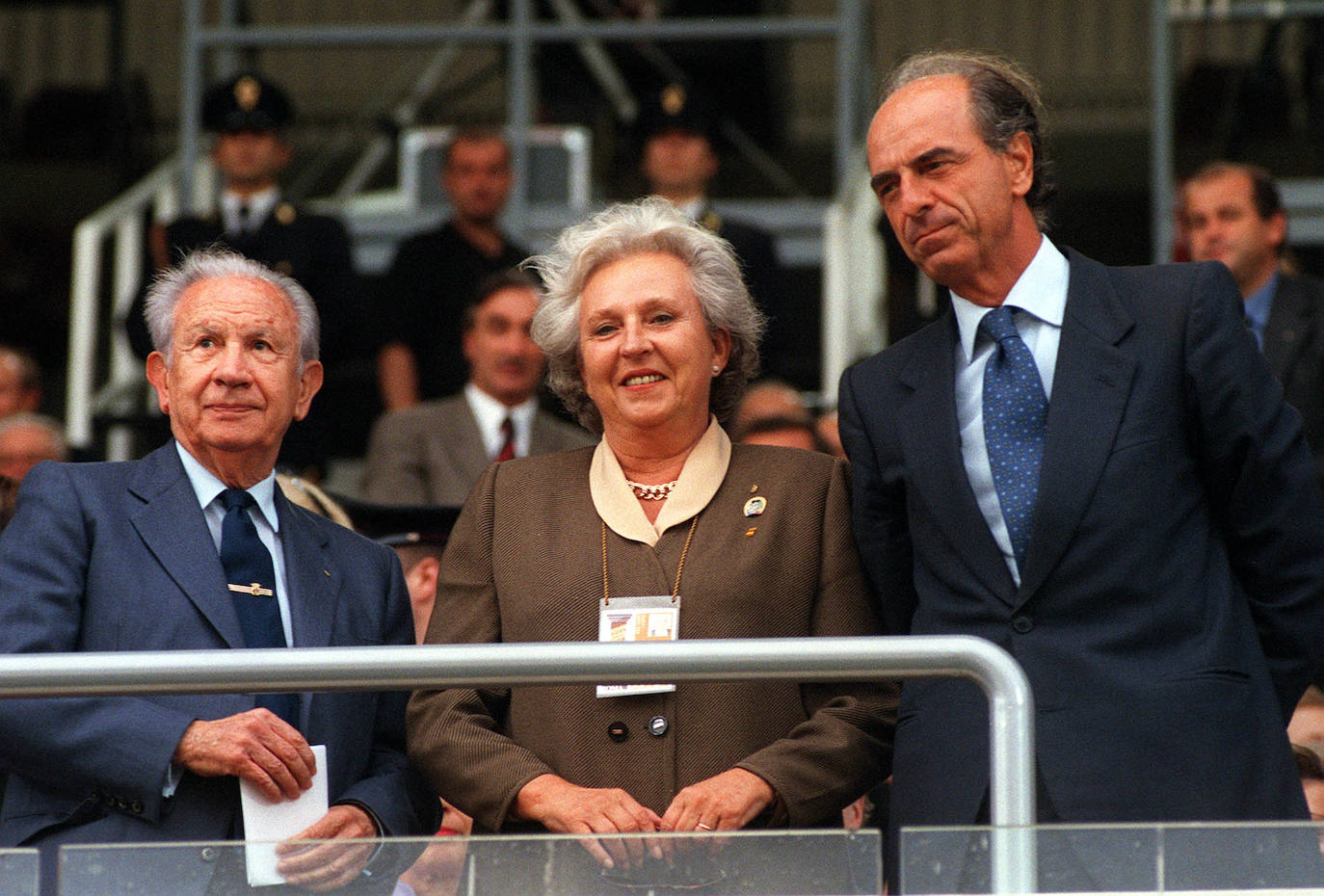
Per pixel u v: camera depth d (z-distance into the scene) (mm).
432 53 37250
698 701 13156
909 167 13188
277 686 11078
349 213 36906
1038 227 13750
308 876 10906
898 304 28547
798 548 13633
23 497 13547
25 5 48000
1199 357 12656
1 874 10844
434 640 13656
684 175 31094
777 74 36969
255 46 37250
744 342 14414
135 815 12719
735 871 11000
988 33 48781
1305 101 34844
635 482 14062
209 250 15102
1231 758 12070
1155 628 12312
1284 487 12586
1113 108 47594
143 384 34375
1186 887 10812
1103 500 12398
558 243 14688
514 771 12773
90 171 47656
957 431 12977
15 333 47188
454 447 24203
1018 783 11055
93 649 12984
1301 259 34875
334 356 28953
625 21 37438
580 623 13344
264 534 13906
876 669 11133
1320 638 12766
